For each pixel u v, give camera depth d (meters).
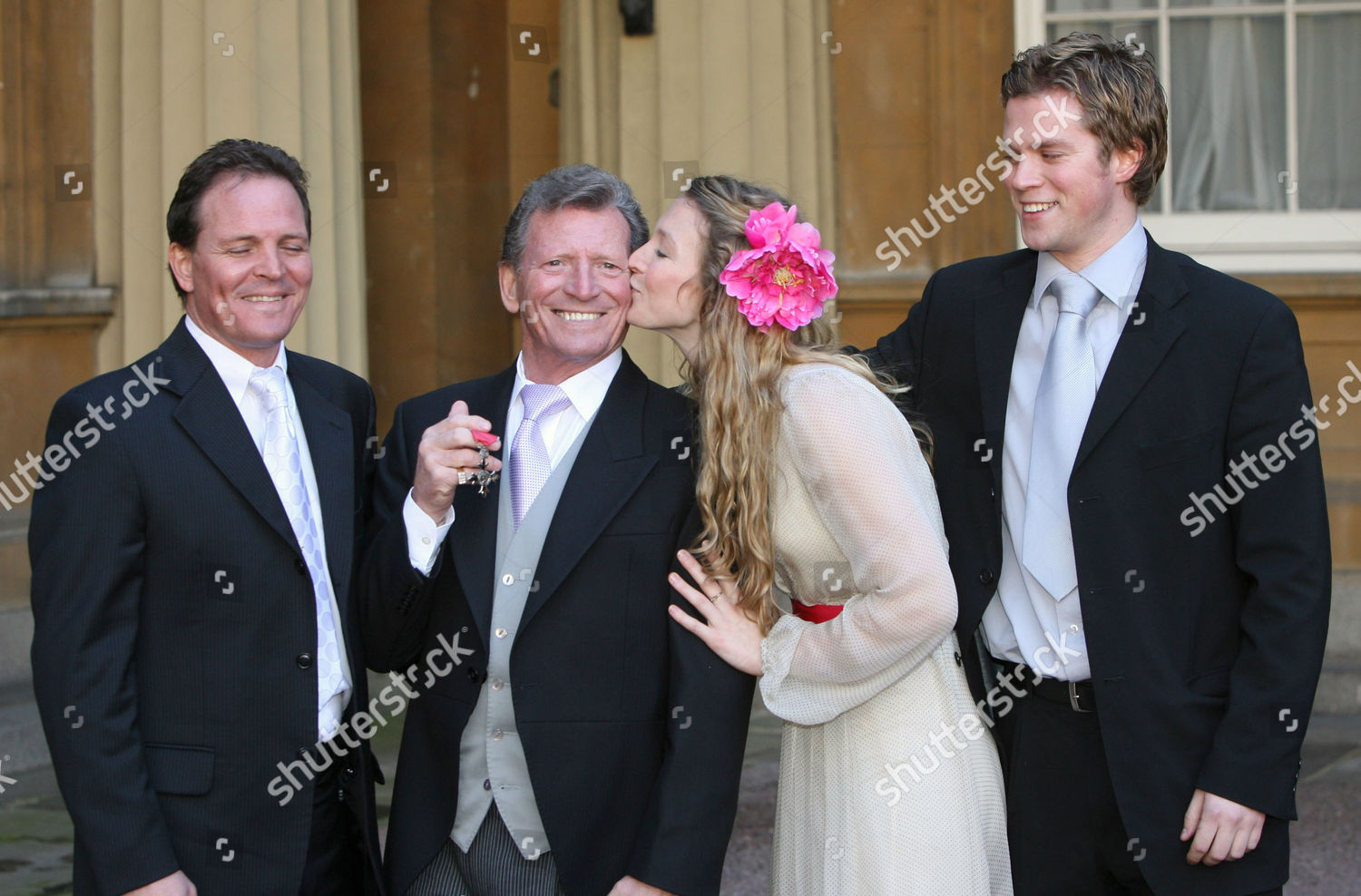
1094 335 4.92
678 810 4.52
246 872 4.52
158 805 4.36
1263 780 4.52
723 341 4.69
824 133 11.66
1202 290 4.82
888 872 4.55
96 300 11.70
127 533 4.38
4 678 10.70
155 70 11.62
